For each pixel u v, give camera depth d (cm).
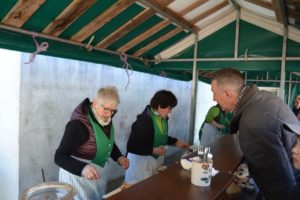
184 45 376
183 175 123
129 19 262
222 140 213
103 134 163
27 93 236
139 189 104
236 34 344
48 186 102
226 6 322
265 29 329
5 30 197
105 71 323
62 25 225
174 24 312
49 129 258
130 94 372
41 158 253
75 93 284
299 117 303
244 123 125
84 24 240
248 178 151
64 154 153
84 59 274
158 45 357
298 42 312
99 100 158
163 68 389
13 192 231
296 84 430
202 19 330
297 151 108
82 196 158
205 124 427
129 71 361
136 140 227
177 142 259
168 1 258
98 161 167
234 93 138
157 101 225
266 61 329
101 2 220
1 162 222
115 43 302
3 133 221
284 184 113
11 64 222
